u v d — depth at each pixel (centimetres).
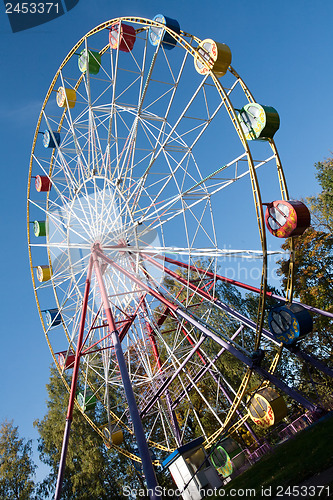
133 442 3556
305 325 1664
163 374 2444
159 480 3391
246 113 1686
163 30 1727
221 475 2183
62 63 2258
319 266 3256
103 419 3619
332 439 1069
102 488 3139
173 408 2423
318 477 880
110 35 2105
